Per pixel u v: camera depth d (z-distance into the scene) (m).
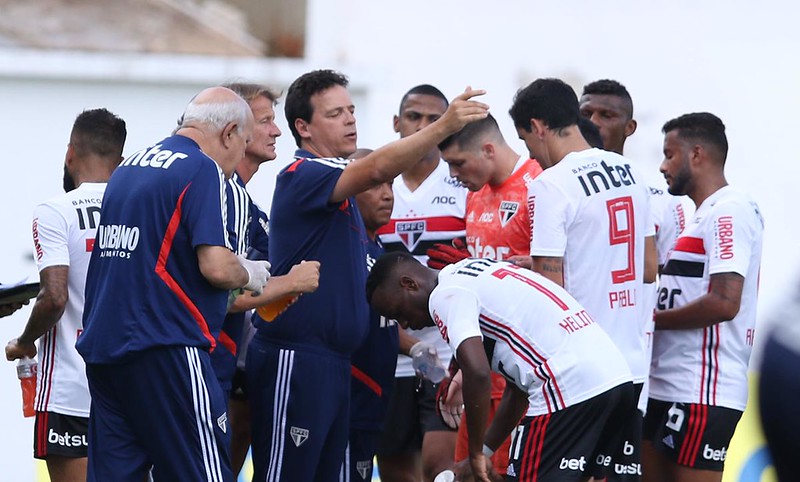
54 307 17.03
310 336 16.84
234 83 18.50
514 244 18.59
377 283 15.70
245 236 16.83
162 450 14.73
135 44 42.19
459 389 18.03
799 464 5.64
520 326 14.86
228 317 17.00
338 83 17.97
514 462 15.07
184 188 14.59
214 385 14.90
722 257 18.23
